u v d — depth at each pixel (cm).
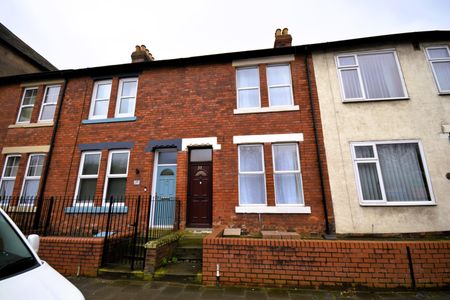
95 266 505
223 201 709
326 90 762
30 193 816
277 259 447
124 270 498
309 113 747
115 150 821
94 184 803
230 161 738
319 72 785
